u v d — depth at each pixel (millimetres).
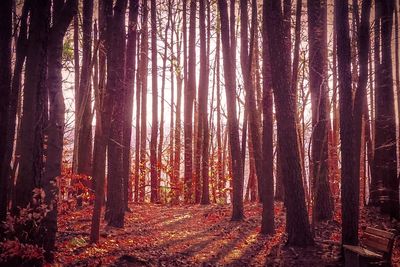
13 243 6477
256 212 15844
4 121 7121
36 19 7156
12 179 10945
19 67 8031
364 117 18531
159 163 22531
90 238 9547
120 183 12133
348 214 8531
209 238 11398
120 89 12094
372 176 15000
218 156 23578
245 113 13641
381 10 13750
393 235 7539
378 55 14320
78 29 17328
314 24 12766
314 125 11562
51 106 7242
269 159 11633
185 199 21781
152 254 9266
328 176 12422
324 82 12164
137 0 14406
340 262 8414
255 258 9203
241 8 17078
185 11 23750
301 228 9758
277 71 10078
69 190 12555
